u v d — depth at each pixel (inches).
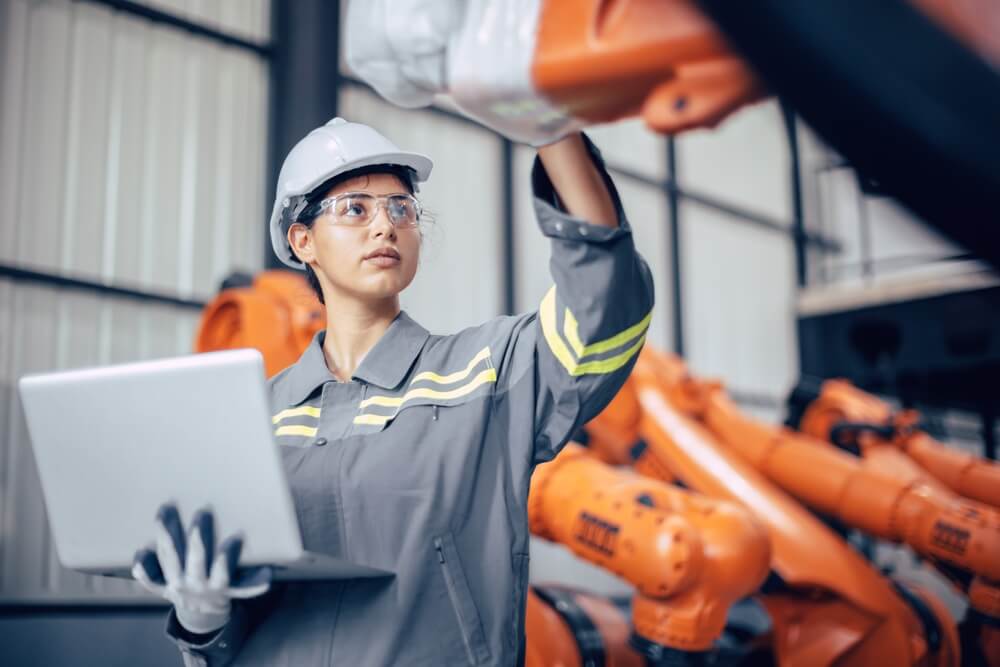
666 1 20.1
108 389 38.3
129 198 222.5
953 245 14.0
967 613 98.4
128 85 225.0
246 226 239.8
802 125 15.0
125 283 219.9
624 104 22.4
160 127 228.8
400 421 43.9
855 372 299.9
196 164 233.3
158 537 37.8
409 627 41.4
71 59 217.3
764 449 114.6
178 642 42.9
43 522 202.4
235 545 37.1
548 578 278.8
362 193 46.9
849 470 109.0
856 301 326.3
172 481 38.0
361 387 45.8
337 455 43.8
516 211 299.0
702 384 120.0
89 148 217.9
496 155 293.9
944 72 13.4
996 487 118.0
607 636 92.9
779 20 14.2
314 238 48.0
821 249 394.0
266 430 36.3
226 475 37.1
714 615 80.9
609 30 21.0
